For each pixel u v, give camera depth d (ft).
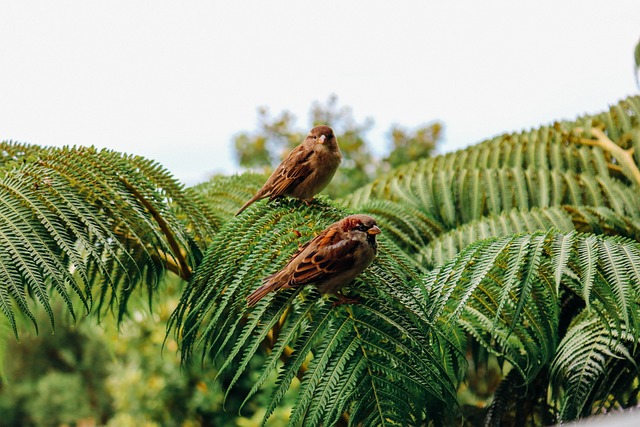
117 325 12.94
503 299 8.92
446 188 14.55
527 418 12.15
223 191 14.97
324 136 12.15
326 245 9.29
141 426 28.71
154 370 28.91
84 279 9.77
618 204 13.52
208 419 27.99
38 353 37.60
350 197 16.07
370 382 8.93
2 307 9.24
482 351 12.51
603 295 9.31
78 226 10.38
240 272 10.07
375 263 9.96
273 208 11.25
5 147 12.98
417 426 8.97
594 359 10.13
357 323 9.23
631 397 10.39
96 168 11.17
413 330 9.16
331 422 8.80
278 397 8.89
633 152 14.79
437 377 9.07
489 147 15.58
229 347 12.41
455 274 9.53
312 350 9.64
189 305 10.98
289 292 9.67
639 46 14.55
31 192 10.38
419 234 13.76
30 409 37.32
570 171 14.24
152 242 11.35
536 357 10.35
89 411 37.93
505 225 12.67
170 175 12.04
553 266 9.02
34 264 9.61
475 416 12.42
